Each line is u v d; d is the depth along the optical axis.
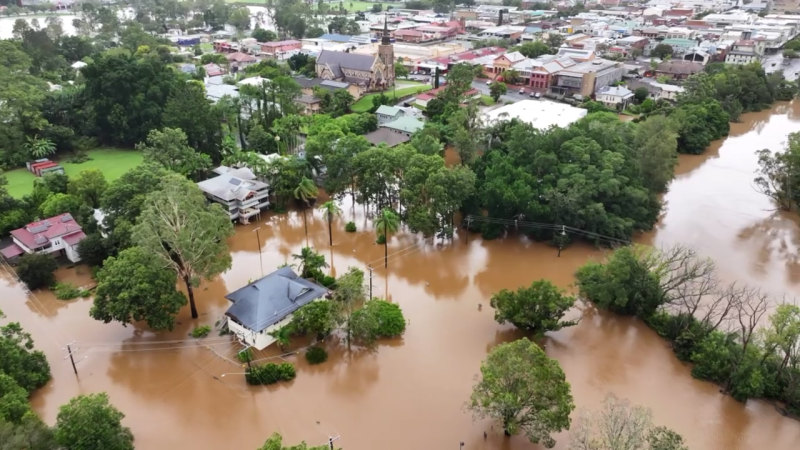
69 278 109.25
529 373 67.31
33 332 93.44
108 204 113.88
